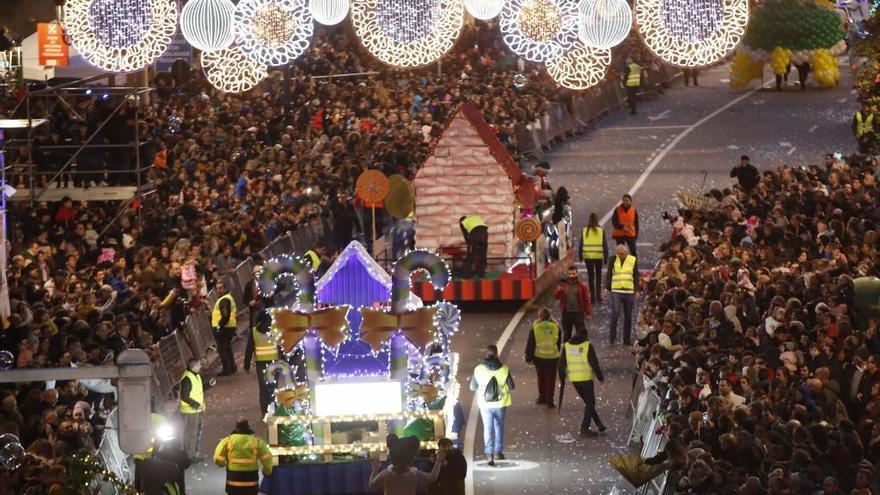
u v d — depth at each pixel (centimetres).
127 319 5172
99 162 7406
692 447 3825
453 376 4522
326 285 4356
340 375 4319
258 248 6812
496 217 6481
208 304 6009
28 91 7106
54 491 3588
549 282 6662
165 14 4756
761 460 3744
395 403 4303
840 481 3744
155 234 6850
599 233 6431
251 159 7875
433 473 3784
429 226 6481
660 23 4347
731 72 11294
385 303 4359
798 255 5772
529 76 10312
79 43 4703
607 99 10638
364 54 10600
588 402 4747
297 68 9875
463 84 9806
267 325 4978
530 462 4531
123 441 3200
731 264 5372
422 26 4978
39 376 3175
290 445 4281
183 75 9119
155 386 4975
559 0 5756
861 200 6438
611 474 4388
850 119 10031
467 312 6378
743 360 4294
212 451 4753
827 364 4369
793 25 10938
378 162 7650
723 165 9069
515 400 5188
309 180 7594
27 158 7281
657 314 5066
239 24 5884
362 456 4306
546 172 7188
